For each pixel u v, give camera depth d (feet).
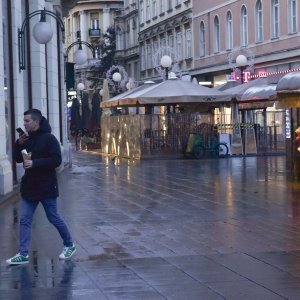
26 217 37.32
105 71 302.04
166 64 139.85
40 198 37.35
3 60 69.92
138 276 33.94
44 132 37.55
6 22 73.87
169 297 30.22
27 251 37.32
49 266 36.47
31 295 30.86
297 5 157.69
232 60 185.37
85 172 98.17
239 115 149.89
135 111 207.10
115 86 234.17
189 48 221.46
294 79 75.00
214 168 101.14
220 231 46.37
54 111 103.65
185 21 222.07
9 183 68.18
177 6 229.45
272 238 43.60
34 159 36.94
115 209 57.77
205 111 133.80
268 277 33.42
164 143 128.88
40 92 90.22
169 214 54.49
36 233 46.21
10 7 74.69
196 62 215.31
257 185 75.31
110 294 30.78
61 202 63.00
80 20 370.32
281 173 89.81
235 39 188.14
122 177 88.79
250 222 50.01
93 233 46.06
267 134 132.26
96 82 303.48
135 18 287.28
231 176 87.20
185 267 35.76
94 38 361.51
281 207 57.57
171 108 160.56
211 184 77.51
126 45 303.48
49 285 32.53
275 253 38.96
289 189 70.74
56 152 37.24
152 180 83.71
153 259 37.76
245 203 60.44
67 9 132.16
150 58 264.93
